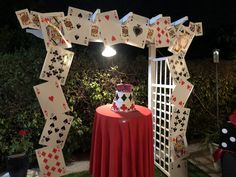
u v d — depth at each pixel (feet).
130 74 14.85
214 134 13.39
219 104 17.56
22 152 11.57
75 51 14.12
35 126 12.69
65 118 10.20
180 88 11.43
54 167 10.35
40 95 9.62
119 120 9.96
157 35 10.75
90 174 11.73
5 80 12.56
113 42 9.93
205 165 13.42
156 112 13.44
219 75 17.28
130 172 10.25
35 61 12.78
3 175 11.85
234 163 9.90
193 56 21.35
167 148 12.64
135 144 10.19
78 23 9.59
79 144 14.75
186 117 11.76
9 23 18.35
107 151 10.31
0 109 12.40
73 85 13.70
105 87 14.30
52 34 9.38
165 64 12.36
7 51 16.03
